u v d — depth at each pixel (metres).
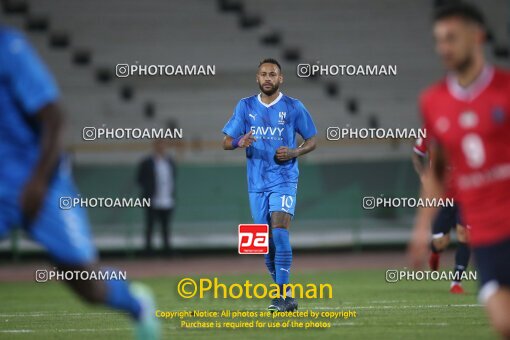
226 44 93.06
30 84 18.66
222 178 76.81
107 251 74.81
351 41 95.12
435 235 46.09
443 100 18.78
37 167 18.36
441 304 39.72
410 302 40.75
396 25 96.44
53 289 53.31
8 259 74.50
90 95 88.75
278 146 36.69
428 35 96.06
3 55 18.81
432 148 19.67
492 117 18.09
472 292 46.00
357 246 77.38
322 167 78.25
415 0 98.19
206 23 94.31
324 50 94.62
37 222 19.05
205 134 87.56
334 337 28.98
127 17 93.75
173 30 93.75
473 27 17.75
